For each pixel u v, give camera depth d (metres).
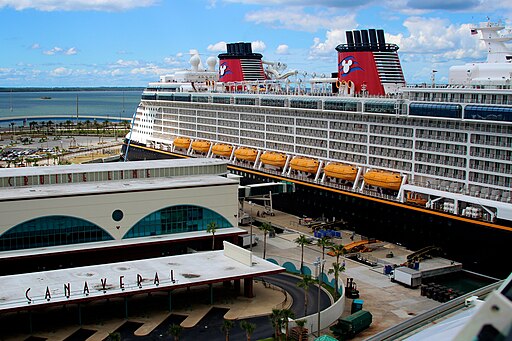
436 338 31.36
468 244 94.75
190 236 101.81
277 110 142.75
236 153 154.62
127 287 75.62
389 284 92.19
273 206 142.25
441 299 84.62
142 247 99.69
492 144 96.12
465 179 100.56
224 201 106.50
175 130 186.25
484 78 103.94
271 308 80.88
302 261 96.62
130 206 98.44
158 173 112.38
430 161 106.31
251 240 108.19
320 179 131.88
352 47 130.38
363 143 119.94
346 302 84.12
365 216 114.50
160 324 75.12
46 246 93.31
